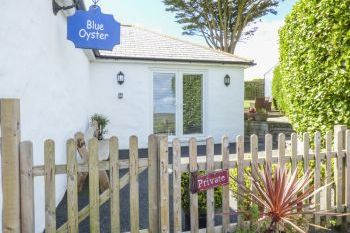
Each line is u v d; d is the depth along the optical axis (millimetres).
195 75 11078
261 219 2945
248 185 3727
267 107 19562
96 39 4594
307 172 3342
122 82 10180
